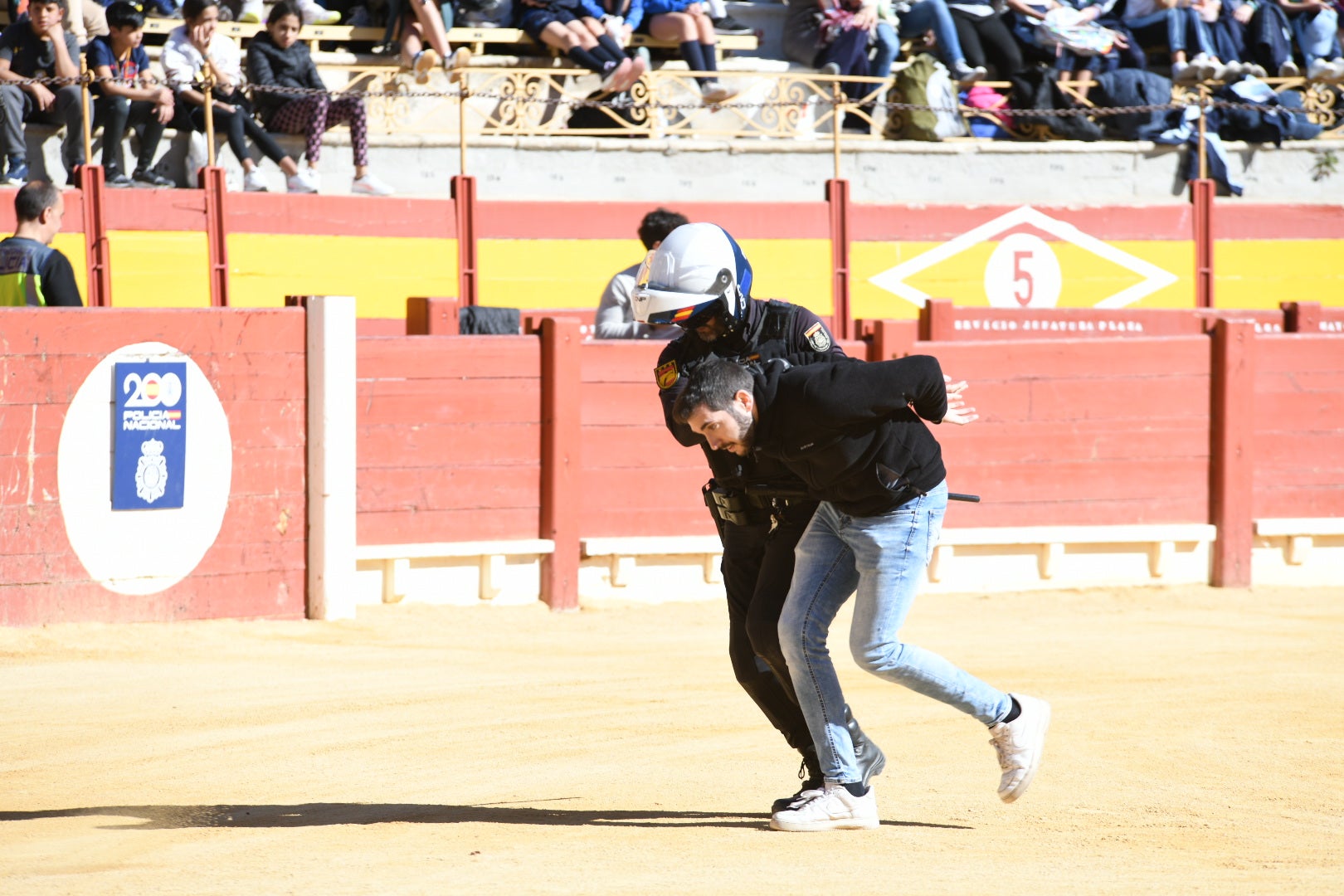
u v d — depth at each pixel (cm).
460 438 3108
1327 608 3309
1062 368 3419
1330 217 5269
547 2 5012
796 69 5519
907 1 5575
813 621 1502
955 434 3372
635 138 5112
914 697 2367
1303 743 2061
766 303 1532
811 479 1449
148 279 4097
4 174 4097
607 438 3225
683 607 3244
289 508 2950
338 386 2948
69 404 2731
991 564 3422
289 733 2106
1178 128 5522
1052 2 5628
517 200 4566
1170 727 2161
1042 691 2423
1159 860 1429
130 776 1862
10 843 1517
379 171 4769
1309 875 1370
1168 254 5141
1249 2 5806
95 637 2700
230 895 1289
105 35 4338
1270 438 3553
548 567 3169
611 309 3331
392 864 1405
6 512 2686
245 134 4406
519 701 2330
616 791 1775
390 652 2728
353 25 5072
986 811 1670
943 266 4919
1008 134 5512
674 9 5169
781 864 1398
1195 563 3525
